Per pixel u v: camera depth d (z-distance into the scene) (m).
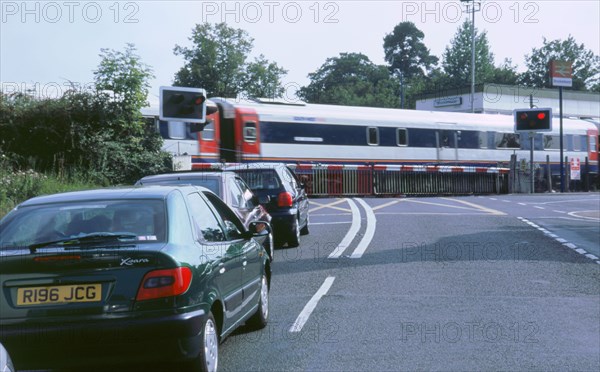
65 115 25.08
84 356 5.38
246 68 67.75
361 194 37.78
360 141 39.19
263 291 8.34
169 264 5.49
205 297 5.81
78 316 5.35
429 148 41.84
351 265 13.09
